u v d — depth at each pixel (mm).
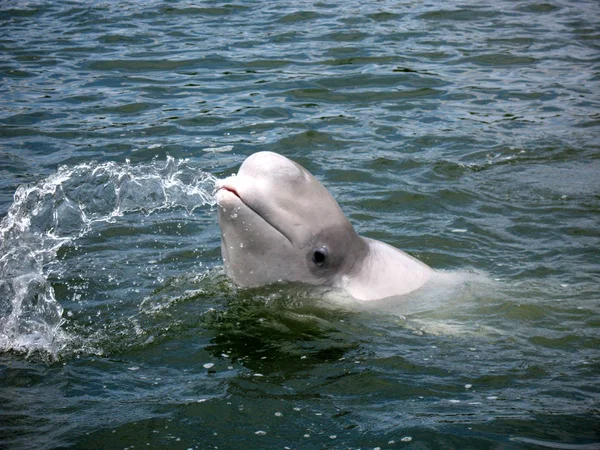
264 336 5711
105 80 12422
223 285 6434
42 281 6480
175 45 14242
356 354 5449
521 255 7215
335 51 13836
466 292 6371
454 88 12148
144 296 6281
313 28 15289
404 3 17250
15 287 6352
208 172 9094
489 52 13922
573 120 10969
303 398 4867
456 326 5863
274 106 11305
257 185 5969
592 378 5090
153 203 8234
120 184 8664
